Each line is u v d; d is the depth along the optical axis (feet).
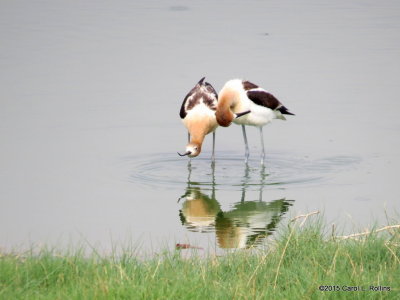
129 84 62.85
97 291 25.43
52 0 93.25
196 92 51.57
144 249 34.53
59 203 41.70
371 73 65.41
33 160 48.57
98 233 37.22
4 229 37.58
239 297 25.88
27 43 73.67
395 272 27.84
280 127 56.44
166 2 92.79
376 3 91.91
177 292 25.95
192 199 42.86
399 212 39.40
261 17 84.79
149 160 49.60
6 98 59.21
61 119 55.62
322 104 58.65
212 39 75.41
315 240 31.53
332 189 44.04
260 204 41.81
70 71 65.98
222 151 52.80
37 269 28.25
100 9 88.74
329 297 26.22
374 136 52.90
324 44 73.61
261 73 64.54
